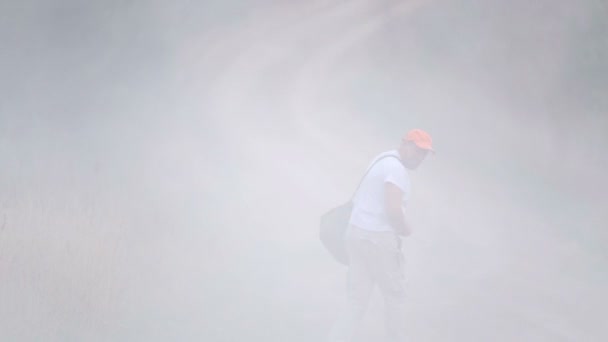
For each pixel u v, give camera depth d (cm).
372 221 2105
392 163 2098
